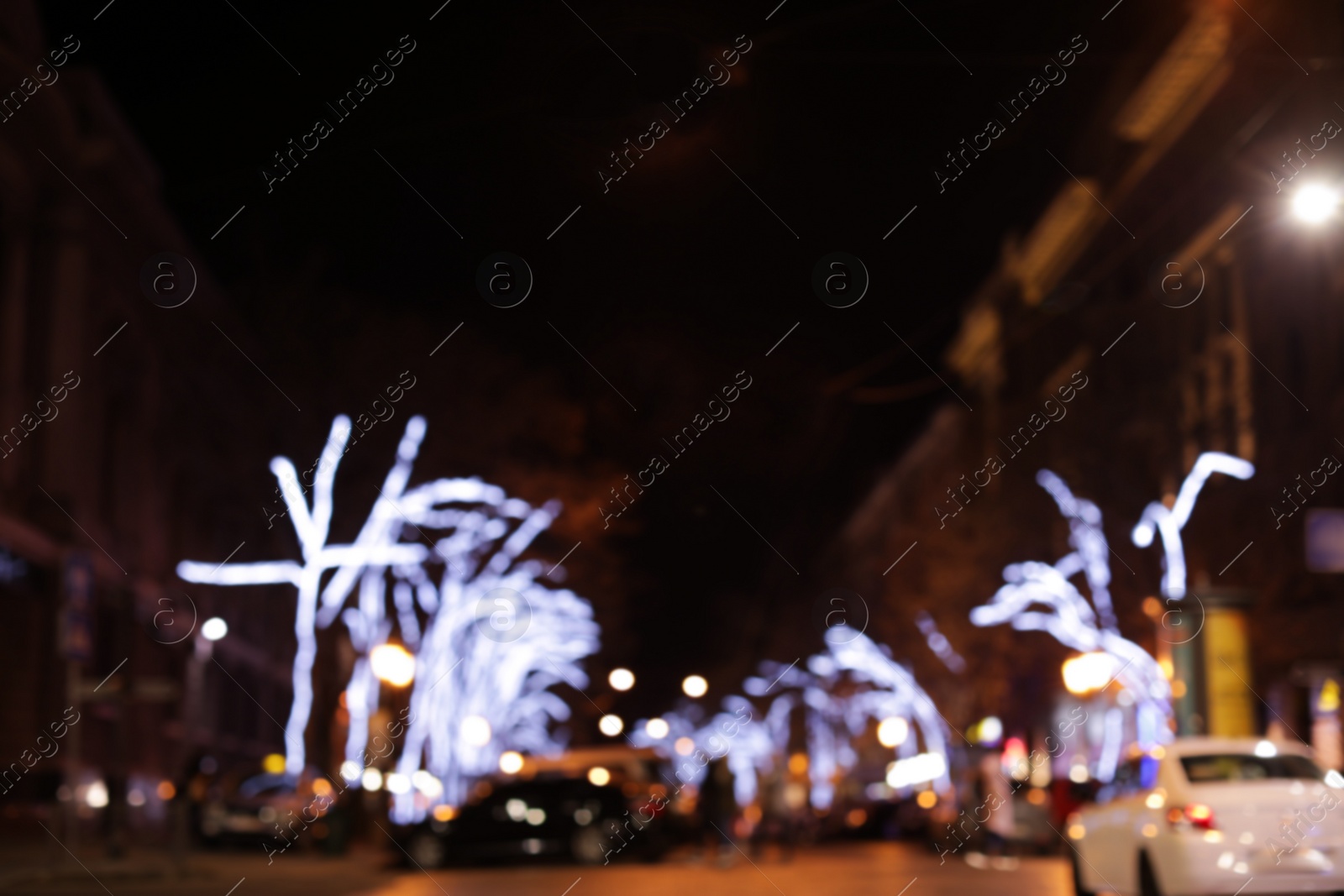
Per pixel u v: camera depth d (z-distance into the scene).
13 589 35.00
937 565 52.59
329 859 32.56
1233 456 40.78
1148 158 48.06
